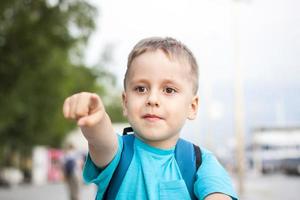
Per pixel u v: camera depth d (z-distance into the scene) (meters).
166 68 1.90
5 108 21.61
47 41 17.62
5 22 17.14
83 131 1.77
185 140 2.04
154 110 1.88
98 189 1.98
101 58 37.69
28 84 20.56
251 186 23.88
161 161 1.95
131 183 1.93
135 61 1.94
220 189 1.85
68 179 12.34
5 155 38.12
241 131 22.08
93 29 17.52
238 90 22.64
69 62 26.53
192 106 2.01
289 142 43.06
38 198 18.72
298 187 22.45
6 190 25.31
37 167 38.91
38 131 33.78
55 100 24.33
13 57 18.03
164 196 1.90
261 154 43.56
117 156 1.92
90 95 1.53
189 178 1.93
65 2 16.91
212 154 2.04
